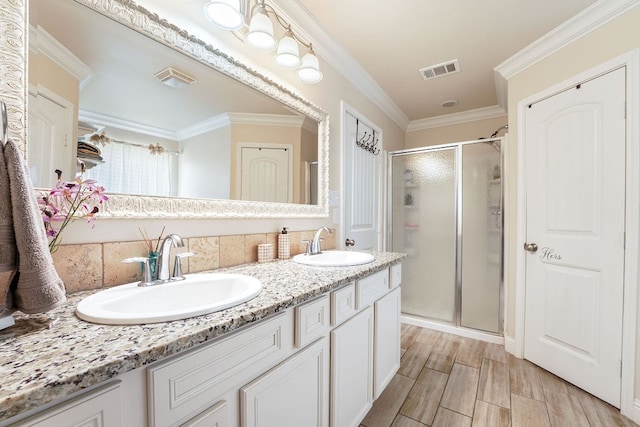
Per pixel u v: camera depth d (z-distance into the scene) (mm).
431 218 2742
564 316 1769
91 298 743
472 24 1757
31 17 758
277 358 828
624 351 1469
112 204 903
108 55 916
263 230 1453
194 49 1124
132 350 487
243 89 1358
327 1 1560
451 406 1531
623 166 1486
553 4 1581
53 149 798
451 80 2508
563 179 1782
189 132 1146
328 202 1928
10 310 567
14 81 725
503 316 2340
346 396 1197
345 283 1114
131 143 974
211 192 1223
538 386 1709
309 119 1781
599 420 1417
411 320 2758
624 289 1477
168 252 949
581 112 1686
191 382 594
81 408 443
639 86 1424
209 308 672
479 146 2482
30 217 571
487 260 2432
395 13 1662
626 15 1489
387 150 3064
